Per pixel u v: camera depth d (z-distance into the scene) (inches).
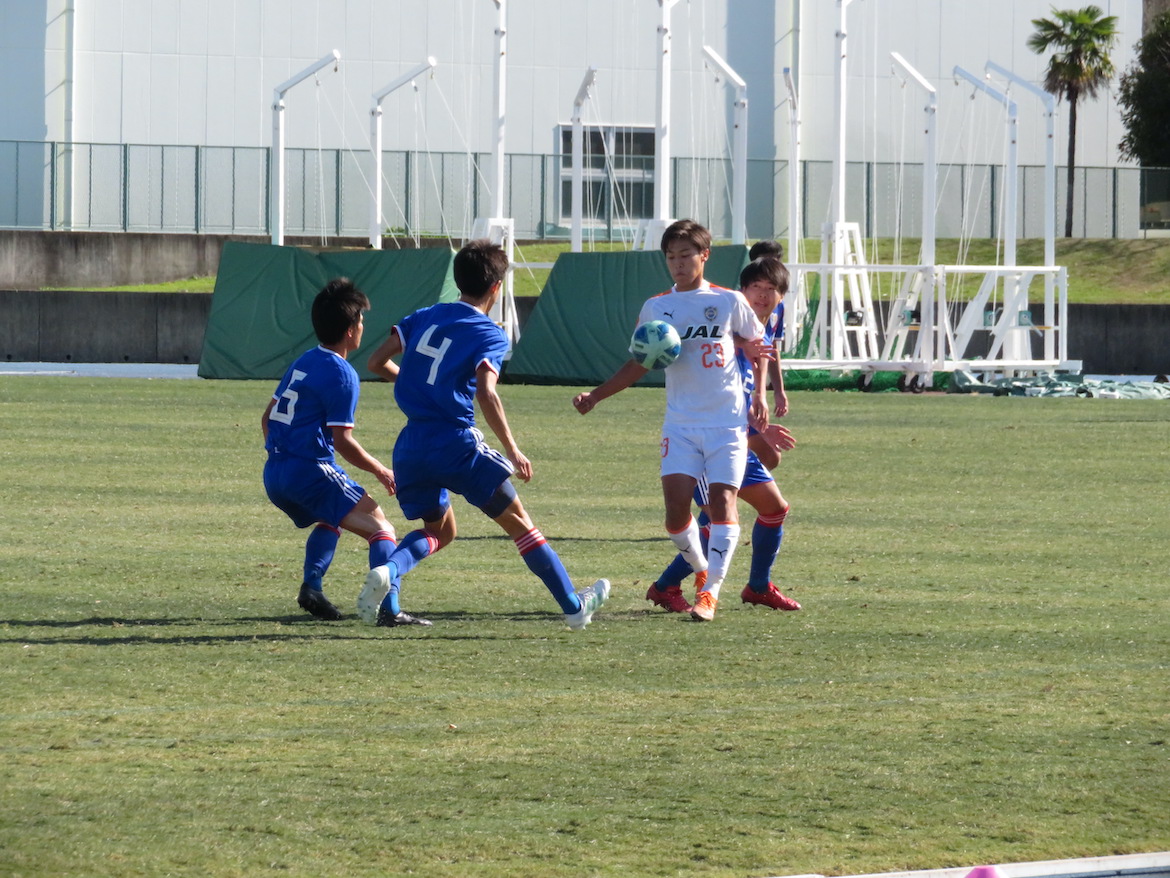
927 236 4345.5
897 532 1464.1
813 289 6476.4
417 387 928.3
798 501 1708.9
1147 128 7047.2
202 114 6766.7
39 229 6550.2
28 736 687.1
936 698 784.3
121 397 3255.4
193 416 2770.7
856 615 1029.8
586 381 4111.7
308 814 580.7
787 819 581.0
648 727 718.5
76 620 968.9
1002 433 2664.9
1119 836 563.5
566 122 6879.9
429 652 888.9
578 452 2235.5
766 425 1056.2
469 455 921.5
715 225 6894.7
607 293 4168.3
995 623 1000.2
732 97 6894.7
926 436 2596.0
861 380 4384.8
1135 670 856.3
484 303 945.5
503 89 4633.4
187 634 931.3
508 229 4638.3
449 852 540.1
